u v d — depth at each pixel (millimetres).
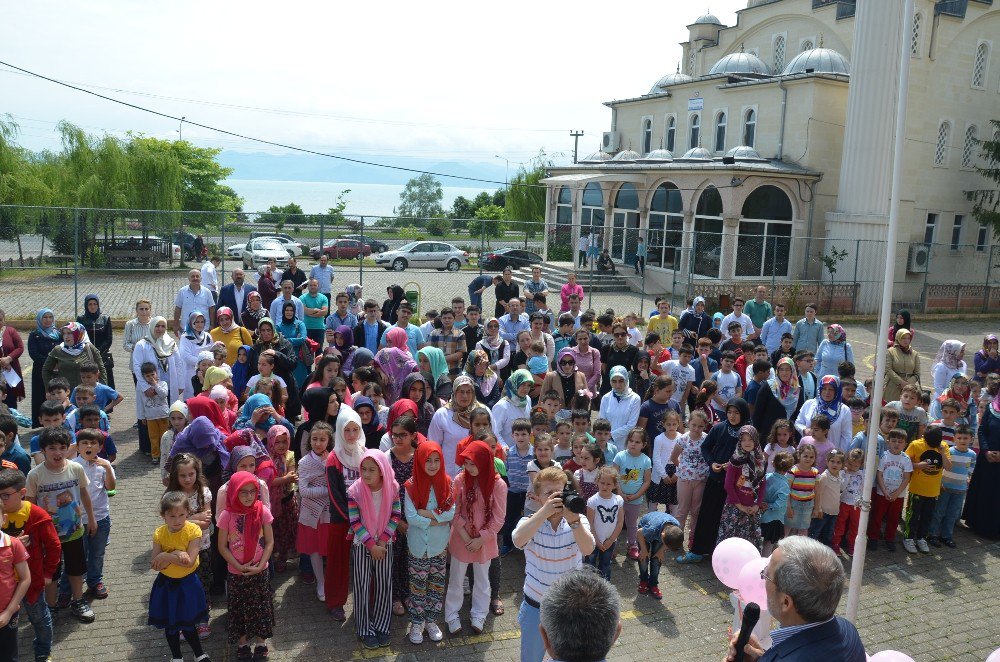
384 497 5934
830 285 25875
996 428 8969
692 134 35219
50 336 10781
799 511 7691
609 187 32219
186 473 5980
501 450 7219
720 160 29141
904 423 9062
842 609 7215
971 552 8648
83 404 8156
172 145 49219
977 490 9086
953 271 30844
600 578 3156
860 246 26219
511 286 15164
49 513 5977
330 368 8188
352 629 6293
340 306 11500
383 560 5977
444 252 30969
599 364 10523
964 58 29234
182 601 5469
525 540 4891
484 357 9391
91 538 6496
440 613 6625
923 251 27953
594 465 7074
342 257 32531
